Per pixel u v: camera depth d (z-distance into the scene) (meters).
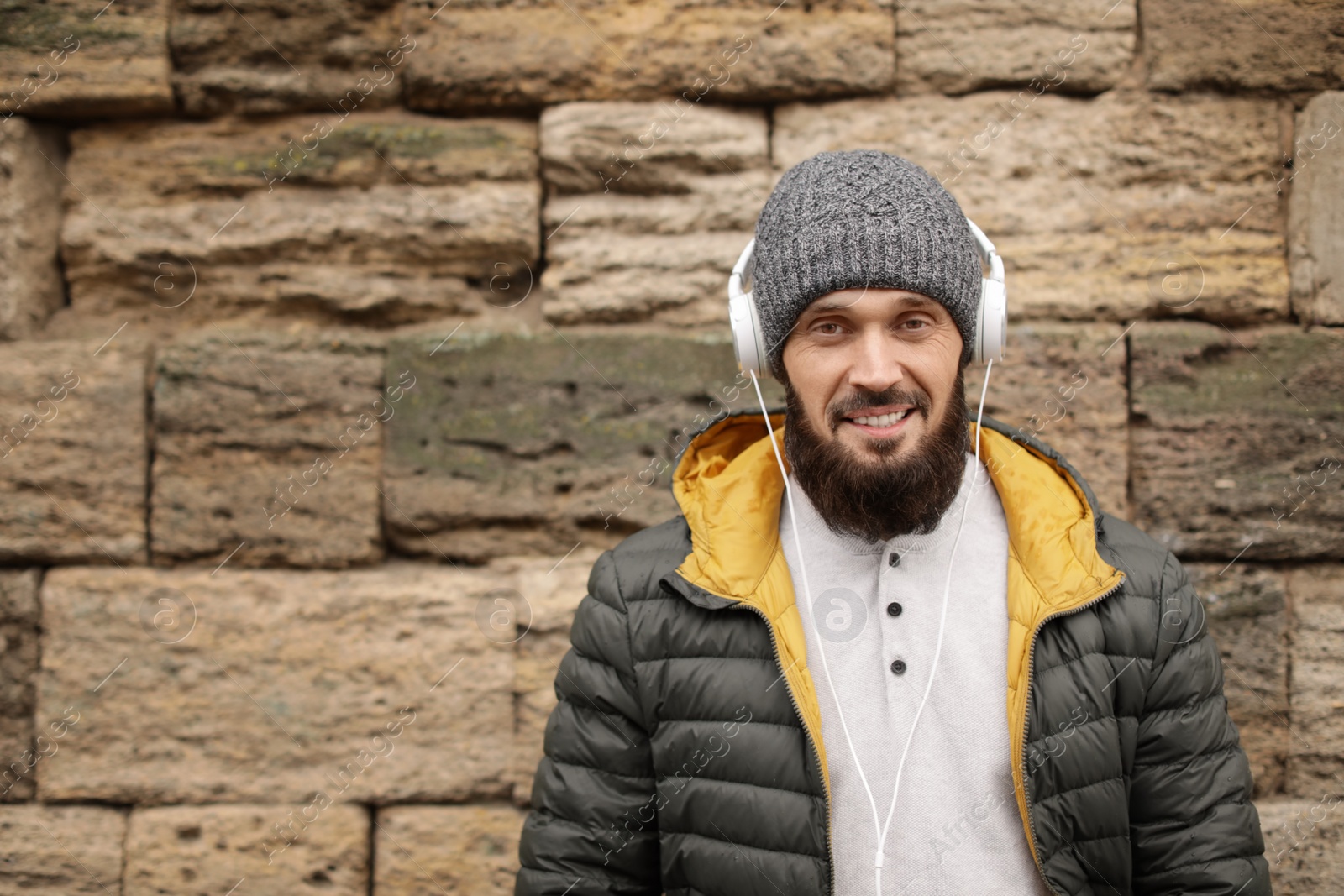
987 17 2.32
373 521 2.32
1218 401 2.26
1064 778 1.19
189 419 2.30
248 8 2.35
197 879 2.25
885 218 1.23
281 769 2.27
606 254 2.36
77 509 2.29
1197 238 2.29
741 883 1.20
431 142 2.37
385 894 2.28
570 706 1.36
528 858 1.34
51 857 2.25
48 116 2.36
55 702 2.27
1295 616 2.25
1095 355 2.27
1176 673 1.24
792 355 1.29
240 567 2.31
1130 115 2.31
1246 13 2.28
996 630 1.26
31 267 2.32
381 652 2.29
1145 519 2.26
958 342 1.29
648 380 2.31
